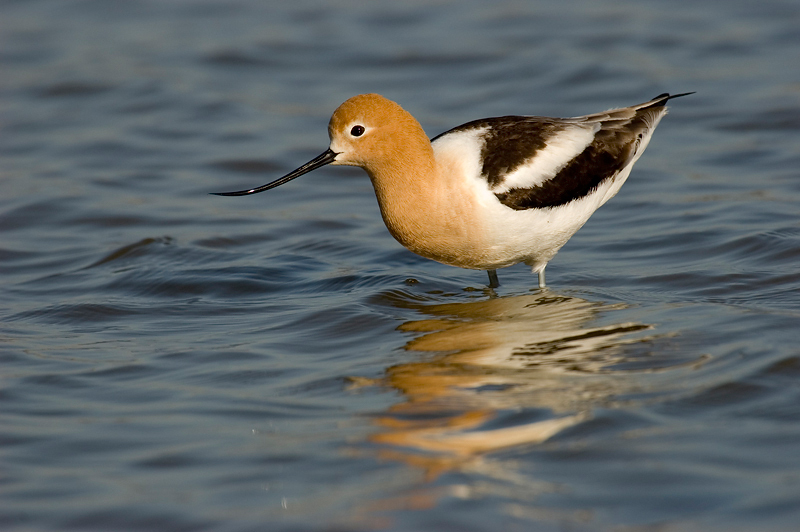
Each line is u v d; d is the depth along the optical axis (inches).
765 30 975.6
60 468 317.7
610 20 1040.8
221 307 492.1
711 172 685.9
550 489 291.6
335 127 467.2
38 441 337.4
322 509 286.0
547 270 538.9
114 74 944.9
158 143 799.1
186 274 538.3
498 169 460.8
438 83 910.4
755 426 325.7
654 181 679.7
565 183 477.4
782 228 555.8
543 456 311.7
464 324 451.8
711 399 348.5
